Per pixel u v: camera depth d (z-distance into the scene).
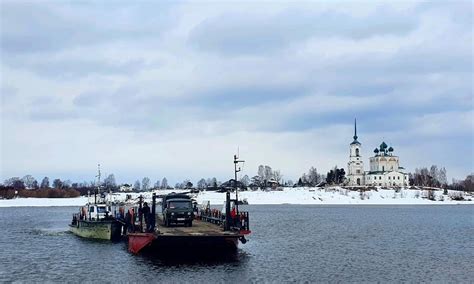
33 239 71.25
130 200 140.50
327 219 117.69
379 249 57.78
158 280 37.81
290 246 60.66
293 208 193.00
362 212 156.12
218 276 39.31
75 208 195.75
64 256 52.44
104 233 67.06
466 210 170.38
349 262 47.62
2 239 71.88
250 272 41.16
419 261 48.41
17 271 43.62
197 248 49.62
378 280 38.78
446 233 80.06
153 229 46.47
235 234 44.03
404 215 136.25
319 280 38.56
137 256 48.91
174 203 53.91
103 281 38.06
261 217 127.00
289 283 37.25
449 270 43.34
